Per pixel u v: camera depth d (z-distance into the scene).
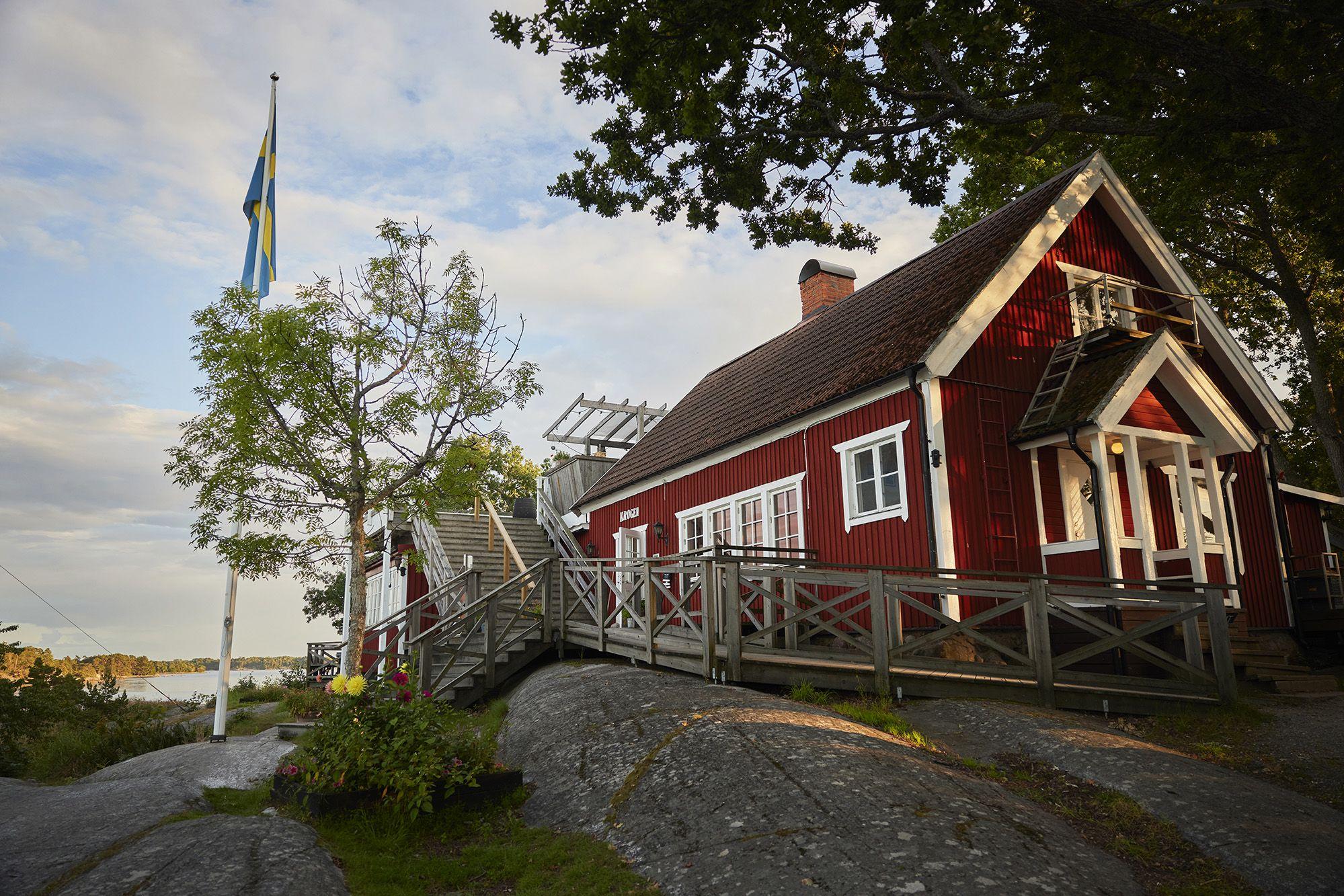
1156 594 9.67
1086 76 9.70
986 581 10.92
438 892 5.39
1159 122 9.51
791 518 14.82
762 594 9.84
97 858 5.48
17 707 12.97
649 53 9.46
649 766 6.85
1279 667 11.91
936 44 9.29
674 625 12.45
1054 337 13.48
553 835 6.27
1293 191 9.80
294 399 11.09
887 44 11.16
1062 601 10.60
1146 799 6.27
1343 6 7.54
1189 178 14.55
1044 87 10.05
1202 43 7.92
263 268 13.93
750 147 12.58
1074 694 9.15
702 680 9.84
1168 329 11.98
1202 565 11.71
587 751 7.68
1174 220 20.27
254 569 11.27
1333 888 4.94
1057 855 5.20
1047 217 13.32
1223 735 8.54
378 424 11.61
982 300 12.41
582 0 9.48
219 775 9.11
